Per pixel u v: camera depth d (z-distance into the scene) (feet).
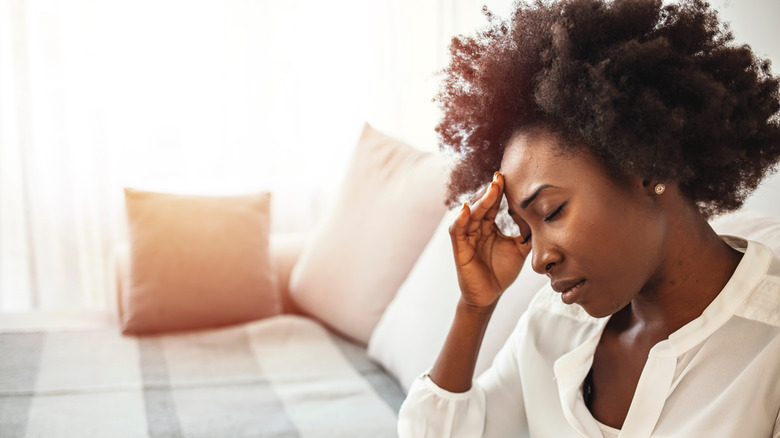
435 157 6.04
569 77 2.43
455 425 3.28
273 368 5.75
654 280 2.63
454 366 3.28
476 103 2.90
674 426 2.60
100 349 6.25
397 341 5.16
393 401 5.00
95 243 9.52
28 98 9.07
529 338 3.30
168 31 9.48
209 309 6.70
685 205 2.57
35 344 6.37
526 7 2.75
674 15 2.51
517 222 2.81
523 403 3.38
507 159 2.68
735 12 4.18
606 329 2.99
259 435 4.52
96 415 4.87
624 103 2.32
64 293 9.51
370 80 9.25
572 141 2.47
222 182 9.86
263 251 7.01
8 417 4.83
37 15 9.04
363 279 6.07
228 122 9.77
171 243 6.72
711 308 2.57
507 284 3.14
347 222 6.40
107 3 9.20
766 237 3.18
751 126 2.49
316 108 9.83
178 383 5.47
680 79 2.35
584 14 2.46
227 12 9.58
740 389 2.46
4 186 9.23
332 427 4.59
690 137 2.39
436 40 8.04
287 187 9.96
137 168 9.59
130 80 9.41
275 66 9.74
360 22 9.27
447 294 4.82
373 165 6.44
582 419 2.89
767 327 2.50
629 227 2.42
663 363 2.64
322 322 6.71
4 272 9.36
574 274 2.49
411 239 5.83
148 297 6.60
